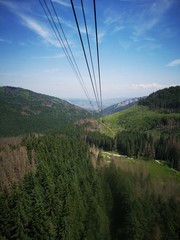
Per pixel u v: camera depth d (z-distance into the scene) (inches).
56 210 2583.7
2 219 2250.2
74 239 2514.8
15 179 3016.7
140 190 3708.2
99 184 3580.2
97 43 450.6
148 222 2940.5
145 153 5959.6
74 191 2989.7
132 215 2918.3
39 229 2272.4
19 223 2228.1
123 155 6210.6
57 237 2341.3
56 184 2994.6
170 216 3004.4
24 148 3890.3
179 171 5108.3
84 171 3917.3
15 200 2522.1
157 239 2758.4
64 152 4239.7
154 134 7081.7
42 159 3673.7
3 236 2149.4
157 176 4667.8
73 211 2711.6
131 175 4318.4
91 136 7199.8
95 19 369.1
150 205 3191.4
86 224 2775.6
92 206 3031.5
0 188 2770.7
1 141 6284.5
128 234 2800.2
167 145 5787.4
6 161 3437.5
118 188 3720.5
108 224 3068.4
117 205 3420.3
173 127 7755.9
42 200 2605.8
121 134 6968.5
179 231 2864.2
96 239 2726.4
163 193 3639.3
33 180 2893.7
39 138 4579.2
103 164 4709.6
